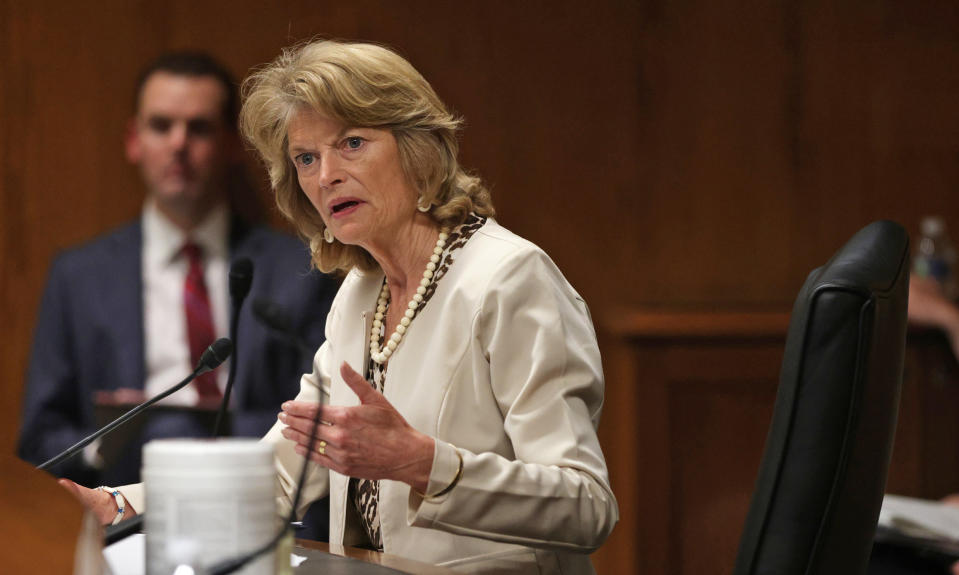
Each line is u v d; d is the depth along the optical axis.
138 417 6.32
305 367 7.92
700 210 11.55
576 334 4.34
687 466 10.45
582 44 11.48
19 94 11.02
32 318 10.98
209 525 2.70
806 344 3.19
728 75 11.55
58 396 8.45
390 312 4.76
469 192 4.65
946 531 5.62
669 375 10.47
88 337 8.48
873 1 11.61
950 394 10.22
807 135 11.60
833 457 3.12
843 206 11.61
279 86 4.45
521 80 11.42
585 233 11.47
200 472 2.71
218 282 8.55
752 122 11.57
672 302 11.52
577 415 4.19
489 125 11.38
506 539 3.95
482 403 4.28
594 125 11.48
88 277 8.61
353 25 11.30
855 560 3.29
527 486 3.91
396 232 4.55
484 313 4.27
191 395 8.02
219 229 8.66
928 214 11.64
